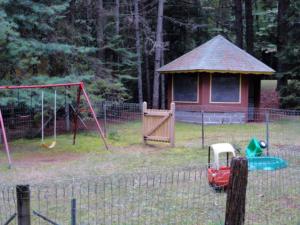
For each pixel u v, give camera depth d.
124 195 6.94
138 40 21.73
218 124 18.64
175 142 13.41
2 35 11.47
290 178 7.95
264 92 29.05
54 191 7.23
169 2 24.53
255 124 18.08
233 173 4.20
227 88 19.38
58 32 15.50
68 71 15.55
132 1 23.75
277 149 11.62
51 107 13.73
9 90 12.62
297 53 20.69
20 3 12.55
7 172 9.12
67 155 11.21
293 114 20.16
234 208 4.20
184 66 19.55
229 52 19.77
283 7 22.05
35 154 11.39
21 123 15.01
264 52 33.59
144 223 5.60
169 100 20.78
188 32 25.50
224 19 29.50
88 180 7.02
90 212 6.09
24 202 3.76
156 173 8.50
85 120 16.25
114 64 20.30
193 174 8.48
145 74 25.95
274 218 5.86
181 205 6.37
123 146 12.61
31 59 13.11
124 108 18.30
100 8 19.73
